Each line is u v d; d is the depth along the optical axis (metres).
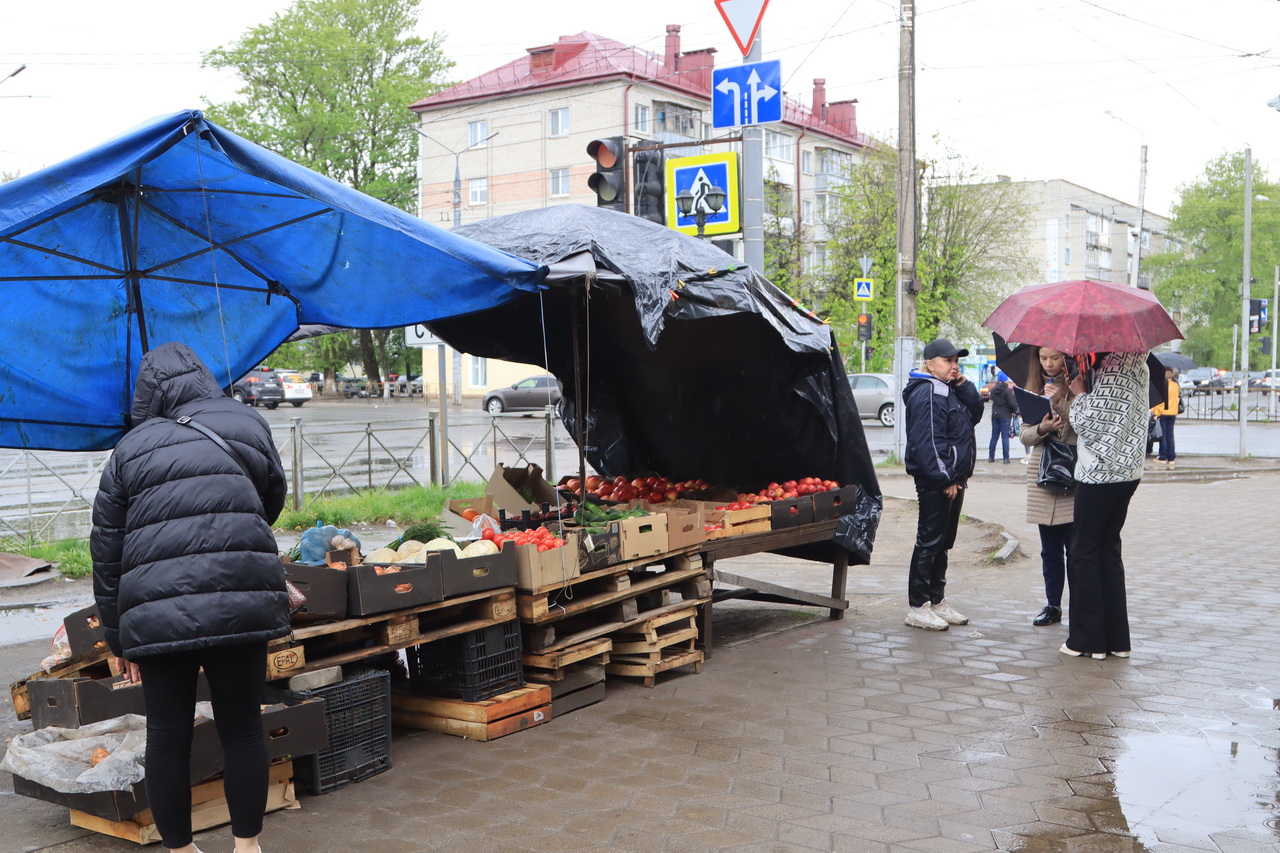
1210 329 71.69
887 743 4.91
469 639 5.09
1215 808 4.11
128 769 3.87
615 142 10.21
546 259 5.66
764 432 7.62
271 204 4.84
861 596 8.68
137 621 3.25
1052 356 6.86
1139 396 6.16
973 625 7.38
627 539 5.81
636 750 4.86
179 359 3.67
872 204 39.59
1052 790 4.31
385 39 48.81
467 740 5.04
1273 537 11.07
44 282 4.86
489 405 34.88
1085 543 6.32
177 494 3.33
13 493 16.02
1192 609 7.69
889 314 38.38
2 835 3.99
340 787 4.43
